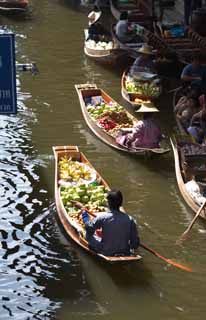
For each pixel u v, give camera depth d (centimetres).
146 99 3297
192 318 1889
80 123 3134
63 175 2452
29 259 2117
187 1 4294
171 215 2388
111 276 2041
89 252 2094
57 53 4156
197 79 3266
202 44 3612
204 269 2095
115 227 2030
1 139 2950
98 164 2756
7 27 4734
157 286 2008
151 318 1886
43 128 3077
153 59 3625
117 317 1884
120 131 2880
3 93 1914
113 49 3853
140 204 2459
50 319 1866
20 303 1928
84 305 1927
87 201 2298
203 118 2784
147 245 2208
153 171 2708
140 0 4741
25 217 2344
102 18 5203
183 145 2667
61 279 2027
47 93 3497
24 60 4006
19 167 2703
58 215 2312
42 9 5278
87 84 3547
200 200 2361
